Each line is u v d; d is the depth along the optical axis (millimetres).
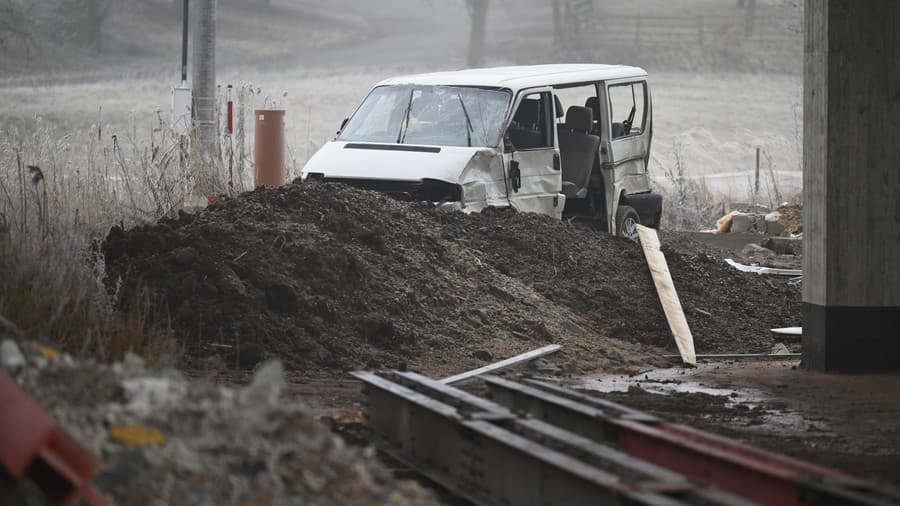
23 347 15836
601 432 19516
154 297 29094
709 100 175375
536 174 44406
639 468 15211
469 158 41562
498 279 36156
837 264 31453
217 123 52125
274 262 31406
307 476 13477
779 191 85688
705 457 16438
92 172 42625
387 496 13625
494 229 39625
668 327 36375
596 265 39500
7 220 29031
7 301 23406
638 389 28125
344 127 45688
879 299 31562
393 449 21328
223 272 30047
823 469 15109
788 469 15133
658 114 158000
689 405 26656
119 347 23328
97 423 13773
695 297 39375
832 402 27484
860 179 31406
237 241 31625
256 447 13578
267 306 30125
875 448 22859
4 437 12617
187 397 14547
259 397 14062
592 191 48375
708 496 13773
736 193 85312
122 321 25094
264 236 32656
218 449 13531
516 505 17062
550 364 30984
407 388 21656
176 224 34375
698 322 37344
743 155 128125
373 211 36688
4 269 24531
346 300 31609
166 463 13203
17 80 178375
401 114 44844
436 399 21234
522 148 44281
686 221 70000
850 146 31359
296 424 14062
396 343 30766
